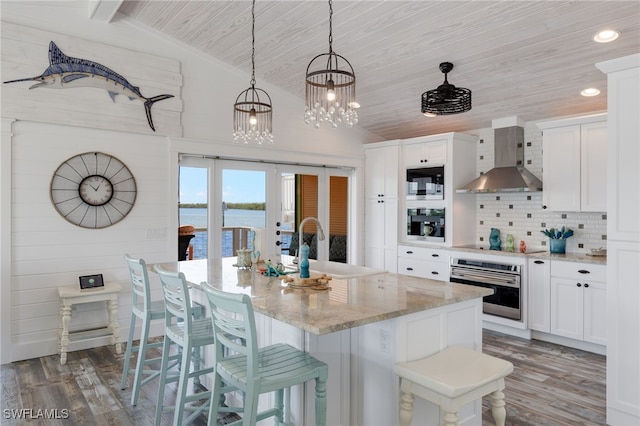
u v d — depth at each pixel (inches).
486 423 104.0
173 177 176.1
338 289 94.6
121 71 163.5
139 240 168.9
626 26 119.0
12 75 142.3
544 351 156.1
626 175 99.9
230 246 198.4
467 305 94.0
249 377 69.4
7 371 135.0
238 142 193.5
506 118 194.2
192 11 153.5
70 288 149.5
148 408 110.9
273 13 144.4
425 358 83.4
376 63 164.1
